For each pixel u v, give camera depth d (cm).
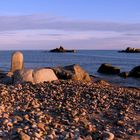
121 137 1128
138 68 4609
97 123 1281
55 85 2111
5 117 1179
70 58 13500
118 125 1276
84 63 9488
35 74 2305
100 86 2400
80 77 2912
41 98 1656
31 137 974
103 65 5234
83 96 1775
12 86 1981
